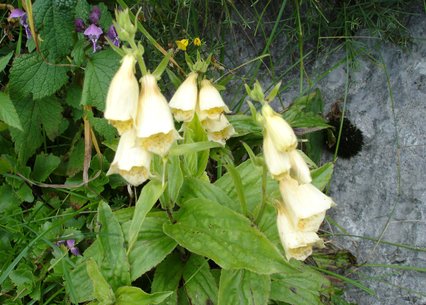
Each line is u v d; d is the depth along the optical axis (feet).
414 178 1.07
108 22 1.00
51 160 1.03
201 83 0.83
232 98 1.23
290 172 0.69
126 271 0.81
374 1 1.11
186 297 0.86
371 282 1.07
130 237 0.73
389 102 1.12
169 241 0.84
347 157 1.15
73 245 0.93
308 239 0.71
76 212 0.93
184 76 1.16
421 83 1.09
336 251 1.06
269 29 1.21
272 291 0.87
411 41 1.11
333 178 1.16
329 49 1.18
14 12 0.96
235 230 0.77
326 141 1.16
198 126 0.89
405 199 1.08
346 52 1.13
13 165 1.00
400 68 1.12
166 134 0.68
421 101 1.09
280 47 1.21
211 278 0.84
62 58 0.95
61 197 1.04
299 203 0.70
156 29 1.16
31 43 0.97
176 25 1.17
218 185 0.92
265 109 0.67
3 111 0.89
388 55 1.13
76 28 0.97
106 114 0.65
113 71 0.94
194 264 0.86
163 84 1.19
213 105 0.81
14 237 0.95
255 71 1.18
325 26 1.17
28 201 0.99
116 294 0.79
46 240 0.88
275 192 0.81
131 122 0.67
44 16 0.91
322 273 1.01
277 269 0.73
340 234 1.09
